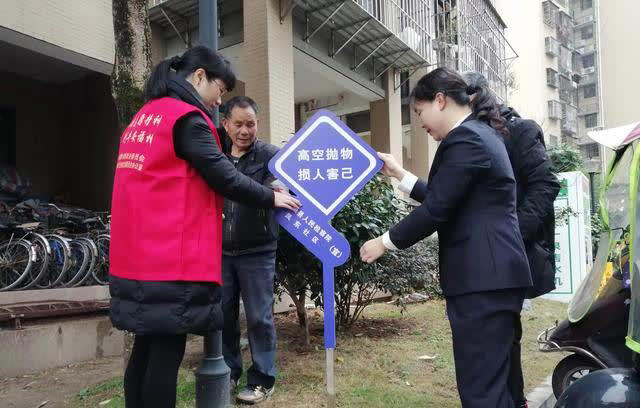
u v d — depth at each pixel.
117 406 3.49
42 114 9.65
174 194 2.27
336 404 3.46
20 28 6.29
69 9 6.90
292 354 4.62
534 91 27.09
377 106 11.41
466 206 2.30
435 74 2.50
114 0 3.70
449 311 2.34
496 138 2.37
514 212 2.36
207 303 2.31
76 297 6.01
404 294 5.86
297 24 8.55
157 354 2.32
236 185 2.38
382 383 3.91
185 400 3.49
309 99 12.50
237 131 3.64
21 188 7.95
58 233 6.82
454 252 2.31
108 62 7.45
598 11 35.00
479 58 15.53
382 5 9.52
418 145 13.61
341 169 2.68
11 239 6.29
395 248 2.37
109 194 9.09
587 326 3.36
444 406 3.49
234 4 8.34
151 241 2.23
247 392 3.48
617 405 1.99
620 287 3.25
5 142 9.23
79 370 4.65
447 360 4.52
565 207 7.68
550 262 3.21
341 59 9.67
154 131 2.29
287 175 2.69
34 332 4.62
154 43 8.84
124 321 2.23
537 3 28.11
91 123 9.46
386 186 5.15
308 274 4.68
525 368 4.59
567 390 2.22
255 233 3.48
